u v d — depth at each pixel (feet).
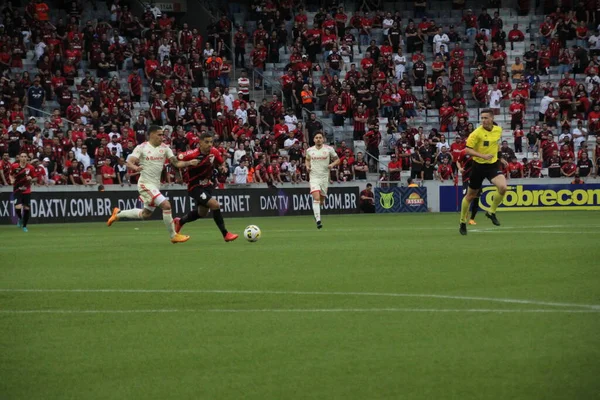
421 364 31.45
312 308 44.21
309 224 138.62
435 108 222.69
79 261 73.15
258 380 29.78
